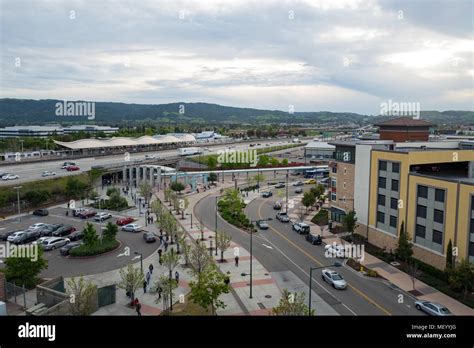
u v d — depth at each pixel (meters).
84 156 150.12
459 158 62.38
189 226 79.12
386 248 62.19
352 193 71.50
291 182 135.12
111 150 172.38
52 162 136.00
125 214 87.88
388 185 62.03
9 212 86.75
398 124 94.81
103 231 66.81
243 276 52.78
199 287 39.34
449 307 43.88
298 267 56.41
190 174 127.44
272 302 45.00
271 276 52.84
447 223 51.16
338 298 46.06
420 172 66.50
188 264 55.16
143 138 185.25
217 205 97.06
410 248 54.12
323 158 184.12
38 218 83.50
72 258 59.00
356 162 69.62
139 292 47.06
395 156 60.22
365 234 67.50
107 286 43.59
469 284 44.38
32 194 91.19
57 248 63.88
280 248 65.19
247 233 74.50
